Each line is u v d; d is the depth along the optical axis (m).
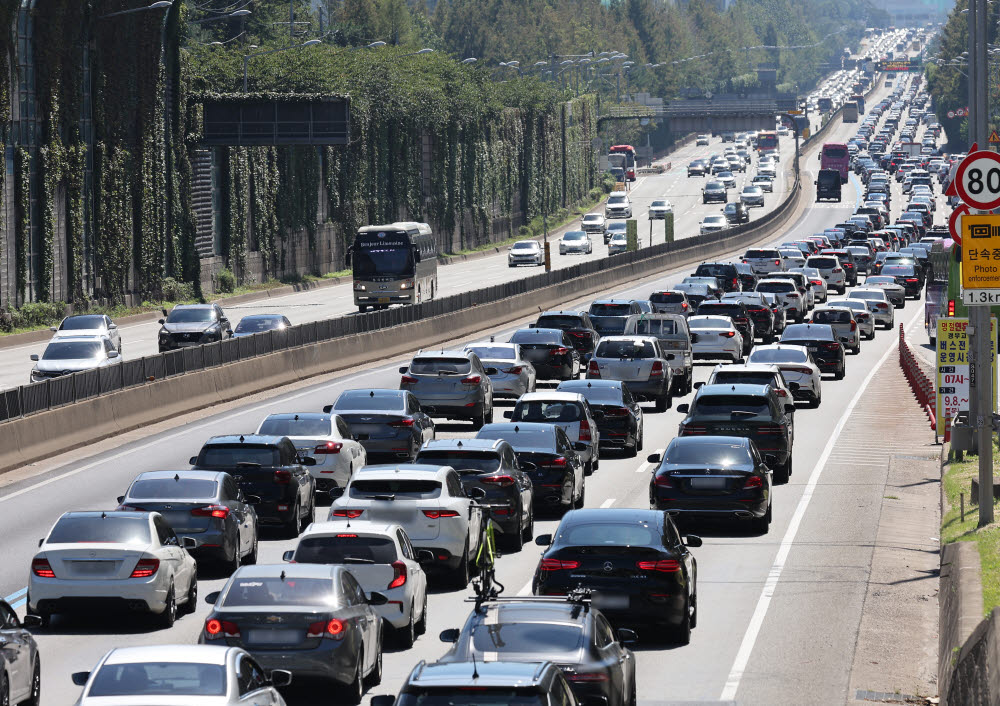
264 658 56.22
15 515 105.06
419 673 41.44
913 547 94.69
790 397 135.25
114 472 123.69
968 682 51.44
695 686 62.12
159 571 72.19
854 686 62.19
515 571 86.69
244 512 86.44
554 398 123.88
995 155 78.75
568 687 42.94
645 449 140.50
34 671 57.84
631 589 67.50
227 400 170.00
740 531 101.50
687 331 183.38
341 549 68.12
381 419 119.69
